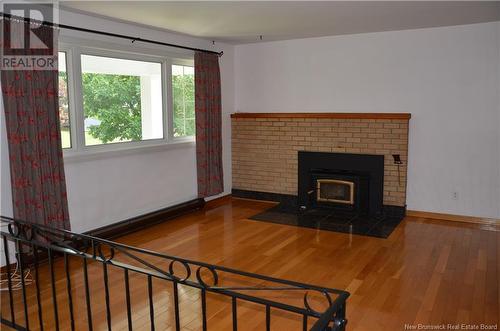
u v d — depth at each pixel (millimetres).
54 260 3697
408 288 3160
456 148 4883
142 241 4320
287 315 2775
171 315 2795
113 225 4383
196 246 4164
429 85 4926
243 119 6094
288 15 4039
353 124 5312
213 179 5746
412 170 5156
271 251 4008
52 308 2898
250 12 3887
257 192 6137
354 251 3984
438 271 3479
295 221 5035
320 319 1343
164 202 5191
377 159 5188
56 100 3619
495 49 4543
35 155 3482
